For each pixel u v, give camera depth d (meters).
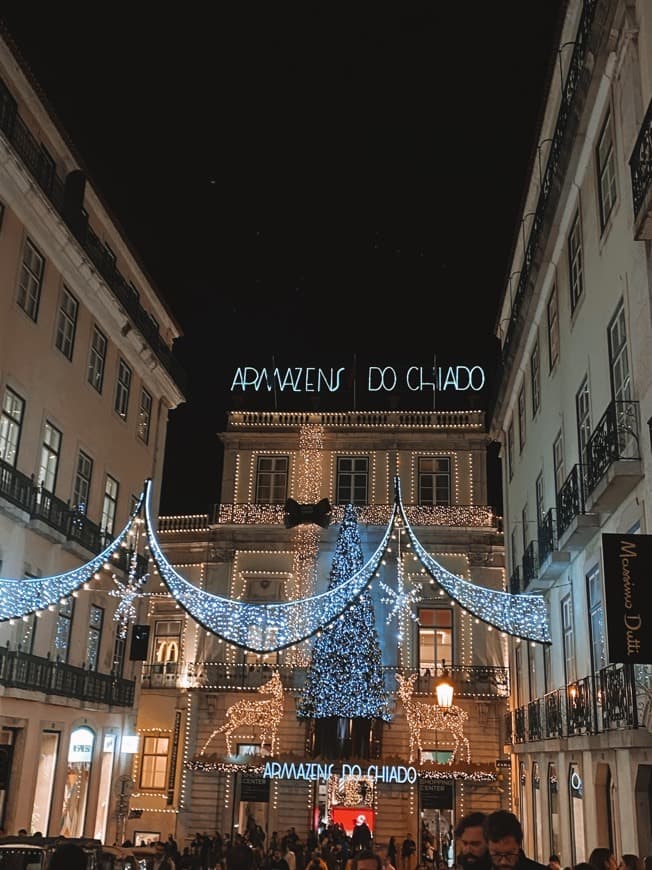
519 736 20.20
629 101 11.40
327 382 33.97
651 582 9.38
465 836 4.12
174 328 29.12
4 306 17.80
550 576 16.31
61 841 10.54
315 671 28.25
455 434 32.22
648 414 10.49
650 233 10.04
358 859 6.13
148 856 14.79
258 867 20.48
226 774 28.77
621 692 11.12
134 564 19.62
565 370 15.71
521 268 21.19
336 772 27.36
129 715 24.31
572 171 14.53
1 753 17.52
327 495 32.00
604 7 11.63
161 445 27.80
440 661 29.81
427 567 15.45
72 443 21.20
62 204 19.77
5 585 16.97
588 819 13.41
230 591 31.08
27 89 18.88
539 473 18.67
